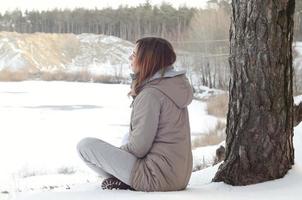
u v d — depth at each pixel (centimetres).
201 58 5091
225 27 5175
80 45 9800
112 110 3834
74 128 2761
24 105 4141
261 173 444
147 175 386
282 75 445
